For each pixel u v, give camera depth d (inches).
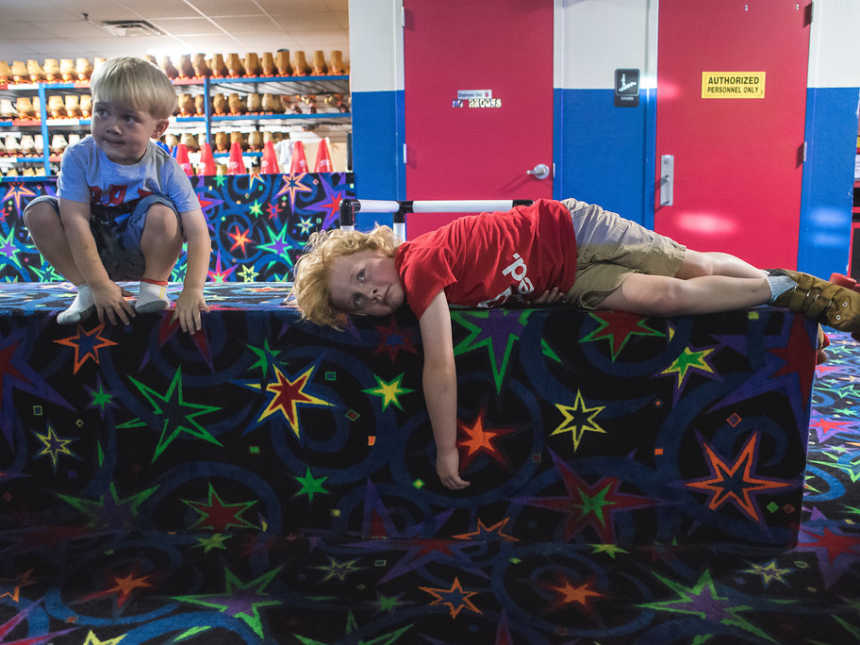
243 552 48.6
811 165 142.3
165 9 248.2
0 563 46.9
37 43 291.4
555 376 48.1
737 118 140.6
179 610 40.8
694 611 40.2
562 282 49.7
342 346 48.8
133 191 49.0
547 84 138.6
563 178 142.0
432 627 38.7
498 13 136.2
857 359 112.0
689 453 48.6
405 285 45.5
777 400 47.6
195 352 50.1
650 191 143.0
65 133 255.6
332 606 41.1
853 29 137.3
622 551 48.4
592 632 38.1
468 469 49.8
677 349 47.4
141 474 52.2
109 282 49.3
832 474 62.1
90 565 46.6
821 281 46.6
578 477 49.5
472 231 48.9
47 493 53.2
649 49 137.9
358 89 139.2
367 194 142.9
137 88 44.4
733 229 144.4
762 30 137.6
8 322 50.9
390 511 50.9
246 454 51.3
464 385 48.6
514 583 43.8
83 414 51.8
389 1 135.8
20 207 124.0
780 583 43.5
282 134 237.8
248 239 127.1
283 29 274.8
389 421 49.6
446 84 138.5
